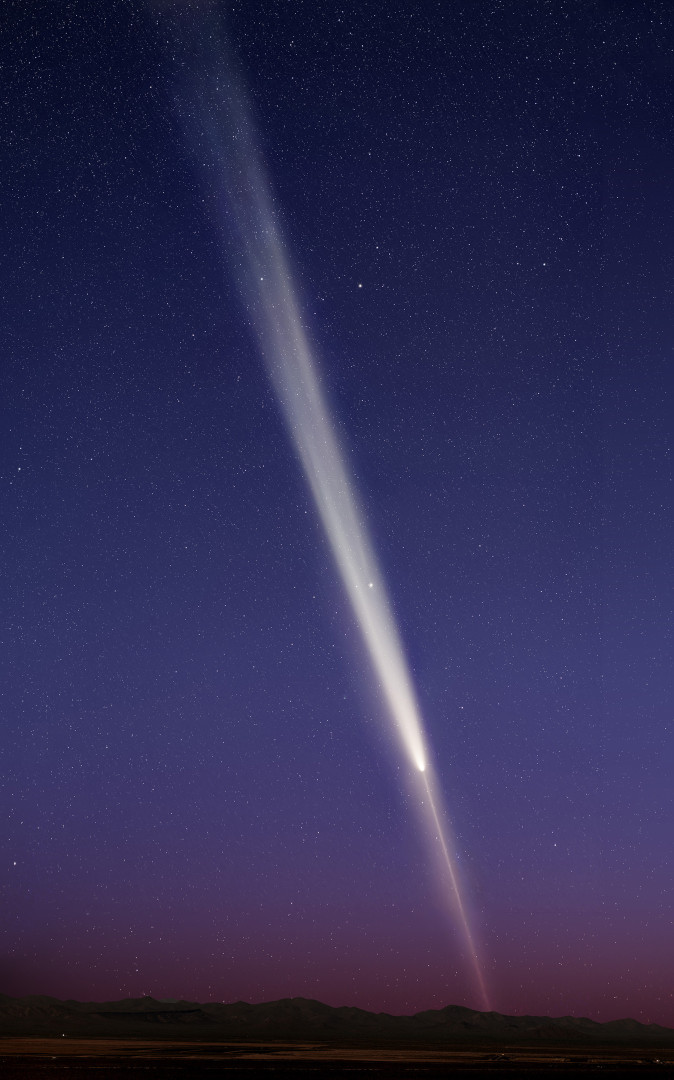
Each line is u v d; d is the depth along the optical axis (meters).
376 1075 63.06
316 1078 58.78
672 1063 92.19
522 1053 124.69
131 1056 90.12
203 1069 66.69
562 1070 73.81
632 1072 72.19
